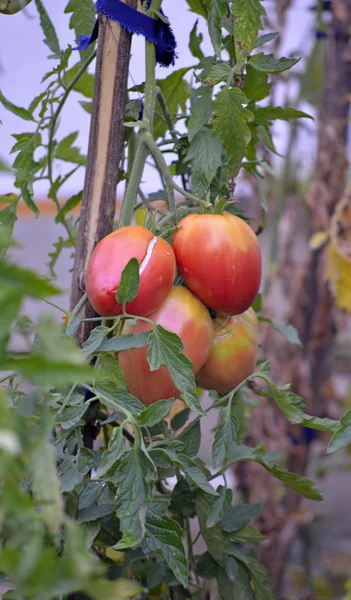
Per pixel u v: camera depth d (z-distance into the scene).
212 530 0.74
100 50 0.72
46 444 0.49
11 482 0.47
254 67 0.73
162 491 0.81
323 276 1.18
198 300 0.71
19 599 0.48
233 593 0.76
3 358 0.46
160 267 0.67
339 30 1.20
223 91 0.71
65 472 0.63
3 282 0.45
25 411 0.56
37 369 0.46
